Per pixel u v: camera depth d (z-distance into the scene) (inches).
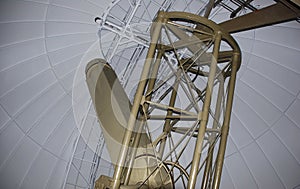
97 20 336.2
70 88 478.0
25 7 412.8
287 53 417.1
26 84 460.4
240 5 358.6
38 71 458.6
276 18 249.1
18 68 446.9
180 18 270.2
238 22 285.9
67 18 424.2
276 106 461.1
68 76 469.7
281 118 461.7
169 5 356.2
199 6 386.3
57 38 439.2
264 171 481.1
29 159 485.7
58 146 505.4
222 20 399.2
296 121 447.8
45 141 495.8
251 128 486.9
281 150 468.4
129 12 382.6
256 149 487.5
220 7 378.6
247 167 493.0
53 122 496.7
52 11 418.3
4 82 444.5
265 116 473.1
